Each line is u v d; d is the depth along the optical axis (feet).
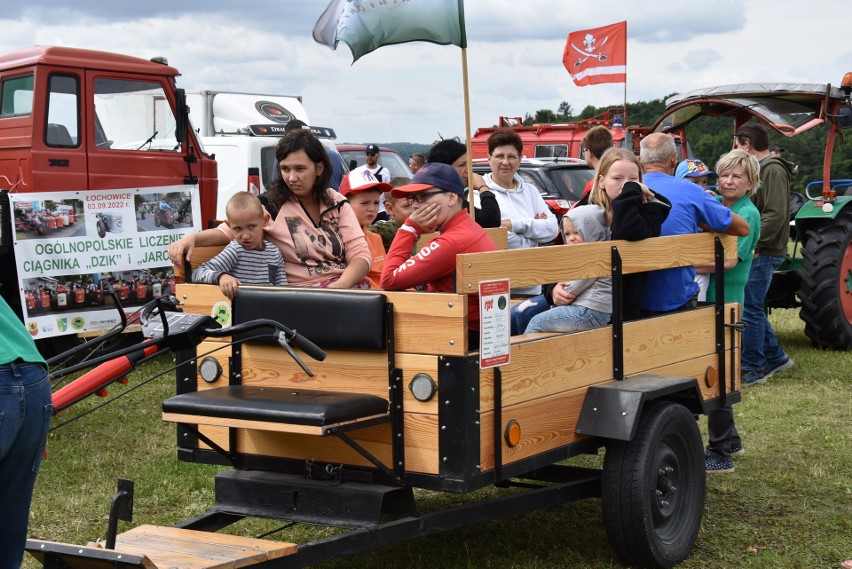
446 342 11.57
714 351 16.51
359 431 12.17
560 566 14.14
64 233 25.88
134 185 28.66
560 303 14.85
